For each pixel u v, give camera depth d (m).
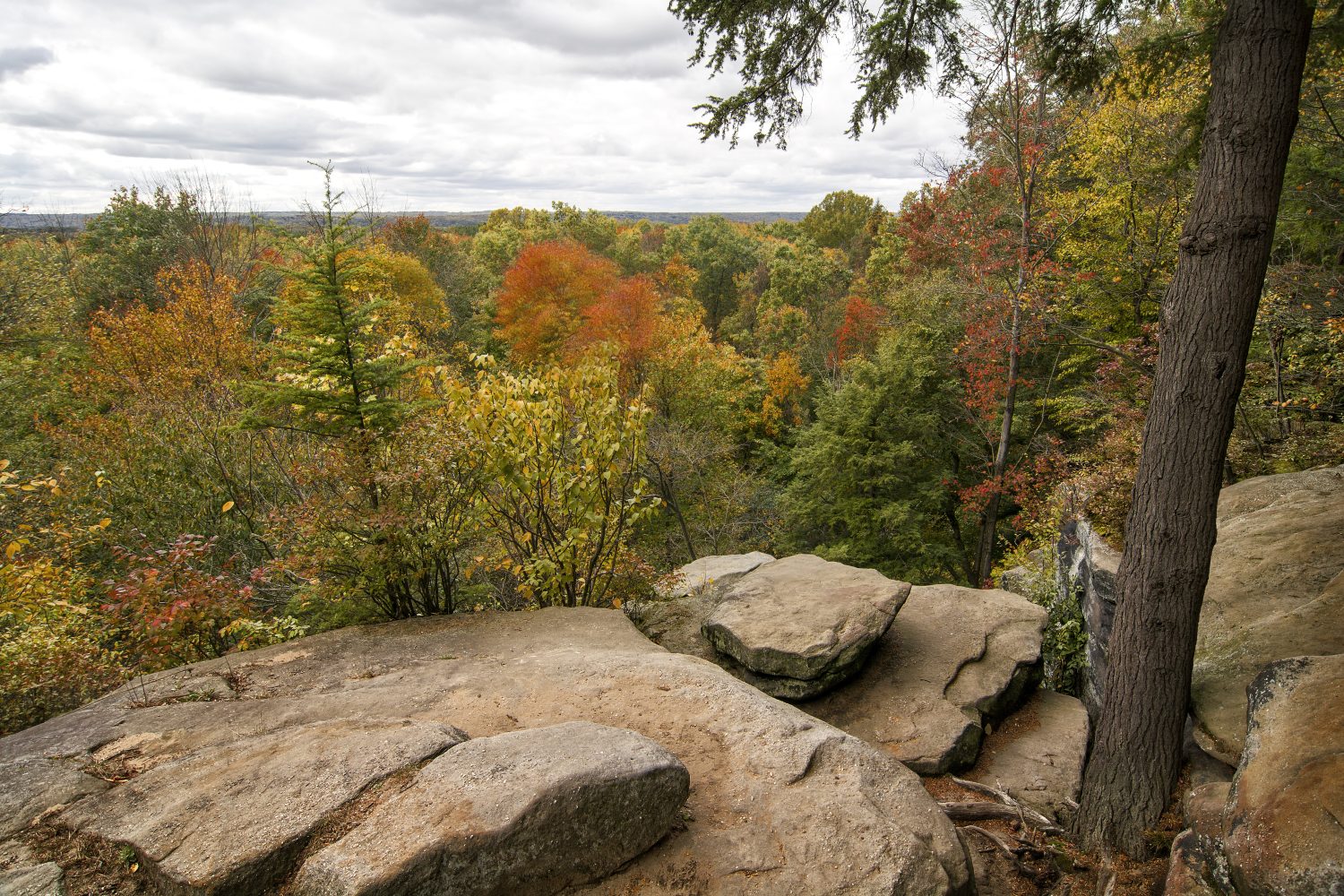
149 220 27.89
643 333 27.75
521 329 35.78
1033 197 17.80
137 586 6.15
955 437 21.31
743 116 6.14
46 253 27.44
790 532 23.08
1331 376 11.00
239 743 4.23
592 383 7.95
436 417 7.22
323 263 6.62
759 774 4.36
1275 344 11.37
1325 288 10.85
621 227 122.00
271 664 5.90
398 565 6.93
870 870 3.69
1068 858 4.92
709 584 9.95
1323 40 4.82
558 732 4.11
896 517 19.41
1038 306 16.36
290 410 8.18
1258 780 3.67
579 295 35.81
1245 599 6.40
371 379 6.88
